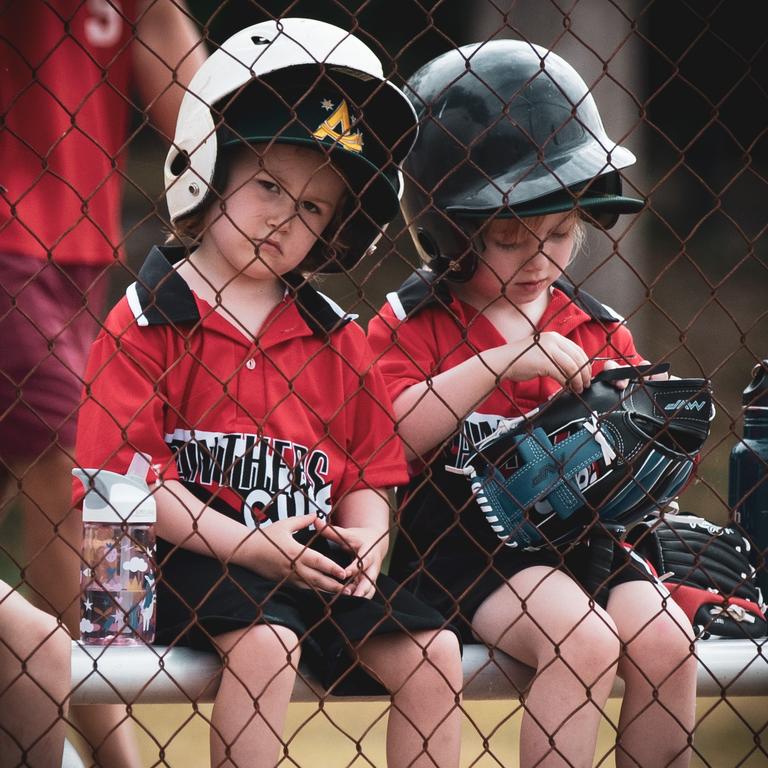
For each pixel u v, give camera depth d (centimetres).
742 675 916
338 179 926
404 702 836
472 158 982
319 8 3819
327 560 858
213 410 911
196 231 952
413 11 3862
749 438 1025
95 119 1030
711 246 4141
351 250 984
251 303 948
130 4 1040
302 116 898
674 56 3600
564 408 944
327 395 951
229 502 902
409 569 1004
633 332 3262
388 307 1048
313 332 954
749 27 3469
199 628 823
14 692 782
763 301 3806
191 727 1752
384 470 952
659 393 945
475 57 1004
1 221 995
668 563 998
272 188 901
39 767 789
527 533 933
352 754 1634
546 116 986
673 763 895
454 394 967
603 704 867
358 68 902
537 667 882
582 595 898
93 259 1045
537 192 956
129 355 884
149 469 865
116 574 846
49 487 1030
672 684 892
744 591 1002
